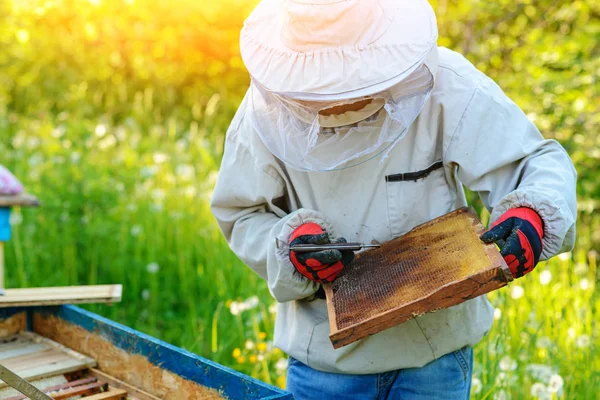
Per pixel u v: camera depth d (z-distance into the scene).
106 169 5.15
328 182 1.95
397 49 1.72
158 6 8.49
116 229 4.55
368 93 1.69
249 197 2.05
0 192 2.84
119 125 7.56
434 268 1.71
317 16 1.71
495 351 2.80
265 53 1.84
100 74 8.63
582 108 4.69
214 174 5.30
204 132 6.91
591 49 5.37
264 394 1.80
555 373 2.71
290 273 1.87
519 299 3.31
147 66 8.60
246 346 3.26
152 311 4.16
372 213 1.95
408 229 1.96
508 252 1.59
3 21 8.22
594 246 4.74
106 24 8.55
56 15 8.32
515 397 2.68
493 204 1.87
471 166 1.85
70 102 8.17
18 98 8.73
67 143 5.49
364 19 1.74
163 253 4.55
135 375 2.21
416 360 1.96
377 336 1.96
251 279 4.03
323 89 1.71
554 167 1.79
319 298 2.02
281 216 2.08
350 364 1.98
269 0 1.97
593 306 3.31
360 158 1.88
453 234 1.81
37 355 2.43
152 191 5.08
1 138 6.63
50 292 2.56
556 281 3.67
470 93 1.86
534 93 5.01
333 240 1.94
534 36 5.49
